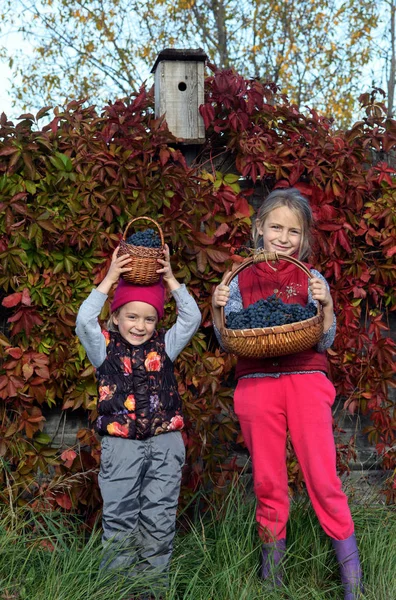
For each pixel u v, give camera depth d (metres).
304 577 2.57
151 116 3.31
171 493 2.38
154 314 2.43
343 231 3.27
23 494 3.10
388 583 2.44
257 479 2.49
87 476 3.05
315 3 12.27
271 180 3.38
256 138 3.22
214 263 3.15
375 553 2.58
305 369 2.46
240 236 3.23
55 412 3.20
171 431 2.44
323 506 2.42
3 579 2.28
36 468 3.04
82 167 3.05
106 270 3.08
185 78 3.24
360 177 3.28
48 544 2.75
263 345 2.22
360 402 3.36
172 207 3.12
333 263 3.31
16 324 3.01
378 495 3.36
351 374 3.33
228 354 3.20
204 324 3.19
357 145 3.33
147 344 2.46
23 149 2.95
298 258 2.66
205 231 3.23
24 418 3.03
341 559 2.40
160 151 3.08
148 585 2.23
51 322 3.05
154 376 2.43
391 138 3.35
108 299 3.04
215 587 2.36
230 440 3.28
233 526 2.69
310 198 3.29
